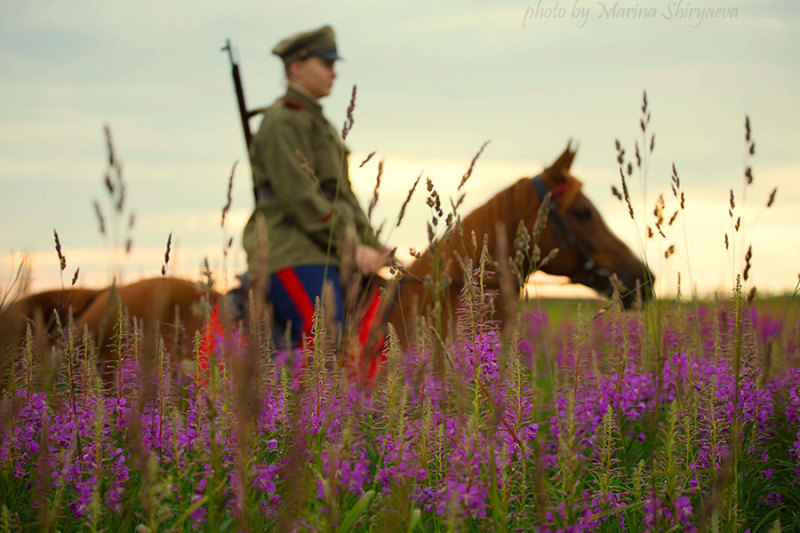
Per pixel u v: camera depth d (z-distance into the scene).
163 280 3.11
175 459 2.92
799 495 3.57
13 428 3.20
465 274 3.14
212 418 2.58
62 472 2.80
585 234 6.70
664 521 2.83
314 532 2.52
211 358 2.72
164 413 3.32
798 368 4.26
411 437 2.98
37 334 3.64
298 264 5.95
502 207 6.52
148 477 2.47
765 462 3.67
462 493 2.62
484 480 2.77
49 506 2.81
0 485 3.01
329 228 6.00
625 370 4.25
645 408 4.17
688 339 4.30
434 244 3.18
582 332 3.65
